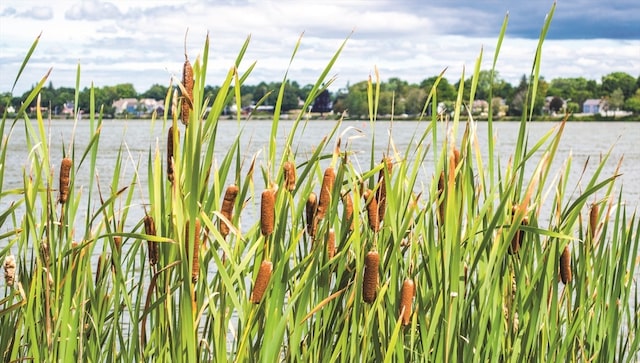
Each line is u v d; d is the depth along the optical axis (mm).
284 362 3965
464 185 3484
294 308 3676
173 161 3008
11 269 3598
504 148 65500
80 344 3461
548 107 168500
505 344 4090
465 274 3637
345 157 3564
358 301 3447
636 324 4965
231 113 113562
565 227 3994
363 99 99562
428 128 3600
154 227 3344
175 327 3316
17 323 3727
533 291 4035
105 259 3869
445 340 3432
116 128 133500
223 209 3186
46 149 3482
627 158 59000
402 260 3982
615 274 4602
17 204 3607
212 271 10492
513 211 3857
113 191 3557
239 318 3352
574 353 4547
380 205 3656
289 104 109625
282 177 3432
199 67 2998
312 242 3545
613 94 174875
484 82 133875
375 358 3689
